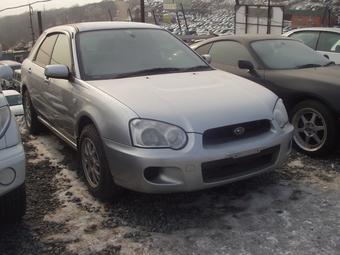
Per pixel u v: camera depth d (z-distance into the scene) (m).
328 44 8.24
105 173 3.41
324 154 4.58
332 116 4.45
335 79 4.61
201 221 3.26
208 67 4.59
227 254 2.79
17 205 3.10
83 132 3.68
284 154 3.61
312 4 67.88
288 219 3.26
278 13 27.33
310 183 3.97
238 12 30.09
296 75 4.90
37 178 4.21
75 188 3.94
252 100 3.59
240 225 3.18
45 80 4.75
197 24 75.88
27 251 2.87
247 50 5.68
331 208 3.43
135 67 4.14
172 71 4.24
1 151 2.79
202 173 3.20
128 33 4.58
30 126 5.82
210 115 3.25
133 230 3.13
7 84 23.88
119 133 3.18
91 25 4.62
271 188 3.87
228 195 3.73
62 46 4.61
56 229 3.16
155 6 87.00
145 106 3.24
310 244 2.90
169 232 3.09
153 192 3.12
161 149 3.06
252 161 3.50
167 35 4.86
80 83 3.86
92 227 3.18
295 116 4.84
